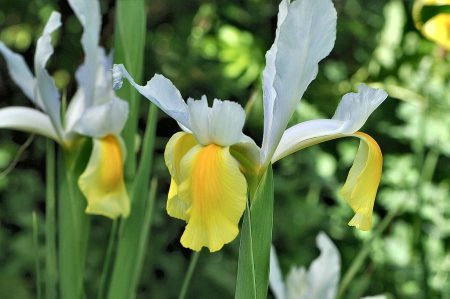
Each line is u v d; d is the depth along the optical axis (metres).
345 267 1.01
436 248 0.96
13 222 1.12
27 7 1.25
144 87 0.50
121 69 0.51
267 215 0.52
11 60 0.66
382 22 1.24
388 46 1.05
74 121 0.64
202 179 0.50
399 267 0.93
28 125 0.63
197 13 1.27
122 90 0.63
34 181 1.16
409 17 0.94
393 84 1.06
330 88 1.20
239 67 1.14
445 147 1.01
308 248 1.05
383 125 1.13
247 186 0.52
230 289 0.99
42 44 0.61
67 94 1.27
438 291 0.91
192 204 0.50
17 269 1.01
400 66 1.03
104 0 1.21
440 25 0.67
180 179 0.51
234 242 1.04
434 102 1.02
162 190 1.17
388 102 1.17
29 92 0.66
